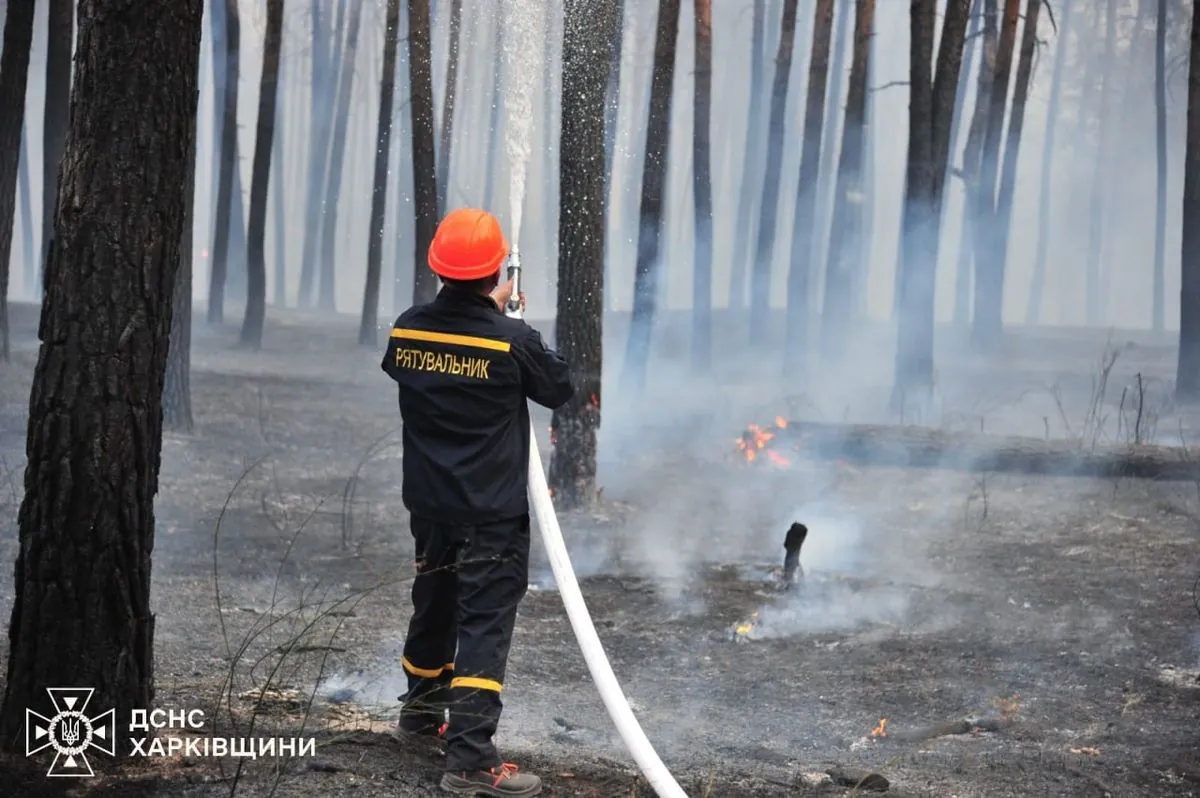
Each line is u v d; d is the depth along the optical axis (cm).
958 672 602
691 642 663
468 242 376
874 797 412
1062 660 619
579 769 420
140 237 353
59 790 344
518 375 375
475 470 373
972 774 446
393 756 396
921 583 806
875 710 545
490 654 375
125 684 368
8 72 1438
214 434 1383
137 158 351
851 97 2422
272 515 991
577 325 1075
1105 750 480
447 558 390
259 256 2558
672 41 1898
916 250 1703
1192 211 1772
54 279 353
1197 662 614
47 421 354
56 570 357
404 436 389
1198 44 1747
